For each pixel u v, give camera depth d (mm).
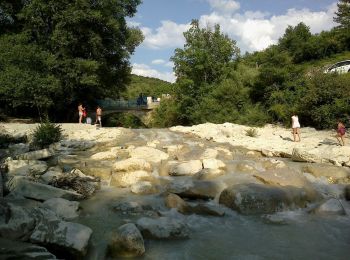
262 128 27891
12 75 26828
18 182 9930
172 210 9156
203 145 18953
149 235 7535
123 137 21891
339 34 63031
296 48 64188
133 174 11656
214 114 32625
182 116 38250
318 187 11422
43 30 31359
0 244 6117
